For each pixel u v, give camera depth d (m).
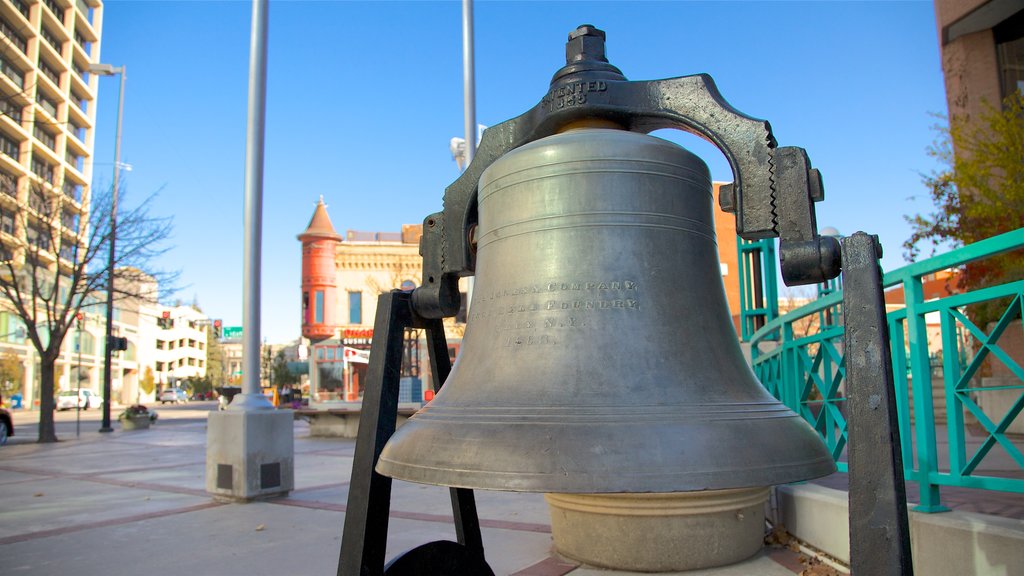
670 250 1.84
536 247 1.88
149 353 90.00
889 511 1.36
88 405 49.78
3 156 48.94
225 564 4.30
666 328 1.76
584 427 1.49
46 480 8.77
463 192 2.25
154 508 6.36
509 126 2.20
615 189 1.85
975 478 2.82
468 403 1.74
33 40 53.12
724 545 3.91
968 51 11.13
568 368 1.69
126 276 19.38
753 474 1.44
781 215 1.65
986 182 9.30
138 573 4.14
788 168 1.66
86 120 62.84
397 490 7.04
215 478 6.67
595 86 1.95
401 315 2.24
